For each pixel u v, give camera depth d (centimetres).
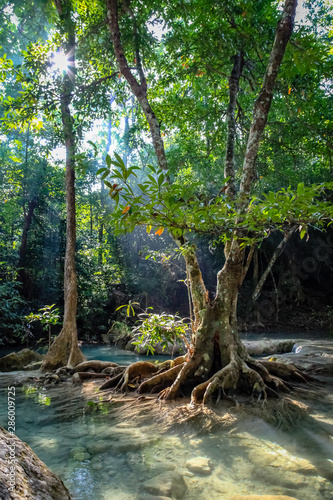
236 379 535
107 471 312
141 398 539
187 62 916
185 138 1211
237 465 317
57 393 617
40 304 1595
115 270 1975
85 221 2303
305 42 649
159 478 293
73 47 866
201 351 572
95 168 1650
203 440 377
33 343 1466
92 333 1652
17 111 880
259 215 266
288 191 252
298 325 1900
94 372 759
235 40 771
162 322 592
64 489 236
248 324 1861
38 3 859
